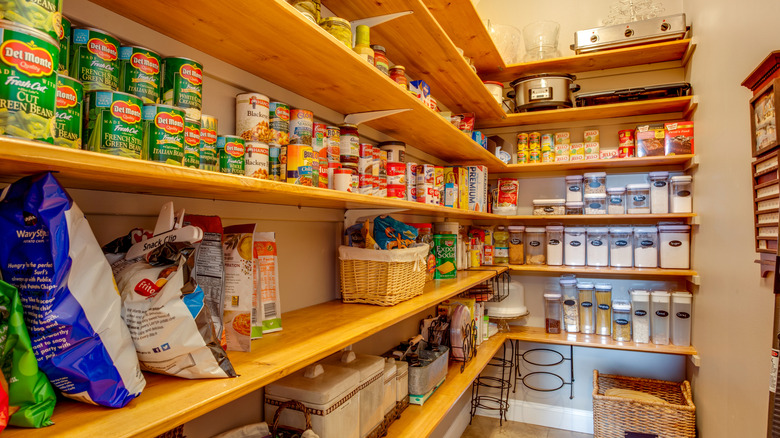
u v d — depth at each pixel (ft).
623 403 8.85
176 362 2.61
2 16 1.69
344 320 4.32
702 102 8.52
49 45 1.81
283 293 4.75
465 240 9.66
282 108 3.77
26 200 2.08
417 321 8.16
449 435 9.44
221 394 2.44
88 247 2.23
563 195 11.17
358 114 5.48
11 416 1.98
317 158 3.89
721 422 7.28
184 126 2.66
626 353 10.40
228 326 3.31
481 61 9.92
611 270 9.59
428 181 6.42
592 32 9.60
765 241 5.55
